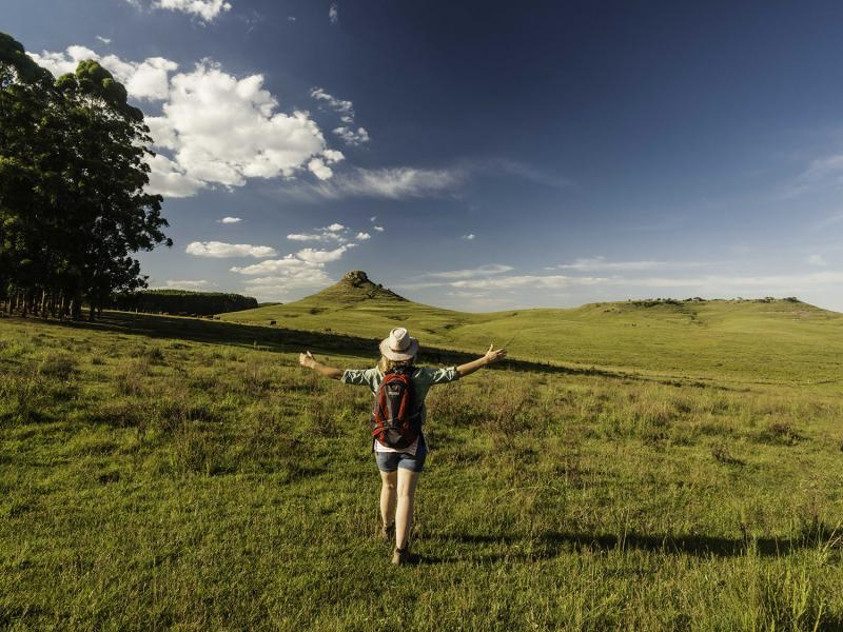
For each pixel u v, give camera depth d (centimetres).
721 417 1348
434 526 505
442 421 1045
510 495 612
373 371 449
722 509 601
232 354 2252
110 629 316
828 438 1116
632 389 2097
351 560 422
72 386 1032
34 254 3728
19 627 313
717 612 344
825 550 445
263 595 361
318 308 19825
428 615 344
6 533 443
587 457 825
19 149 3744
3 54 3731
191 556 415
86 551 417
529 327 11256
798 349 7656
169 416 855
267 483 611
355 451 780
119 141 4403
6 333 2356
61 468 618
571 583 392
